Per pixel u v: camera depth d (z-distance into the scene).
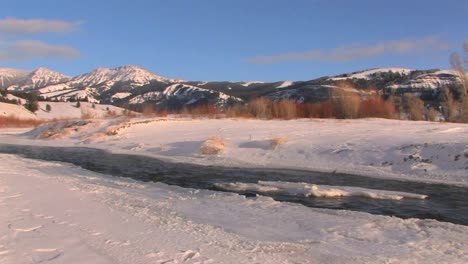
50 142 36.41
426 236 9.20
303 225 9.97
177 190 14.68
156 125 37.31
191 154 25.66
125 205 11.27
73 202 11.30
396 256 7.85
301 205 12.27
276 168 20.98
